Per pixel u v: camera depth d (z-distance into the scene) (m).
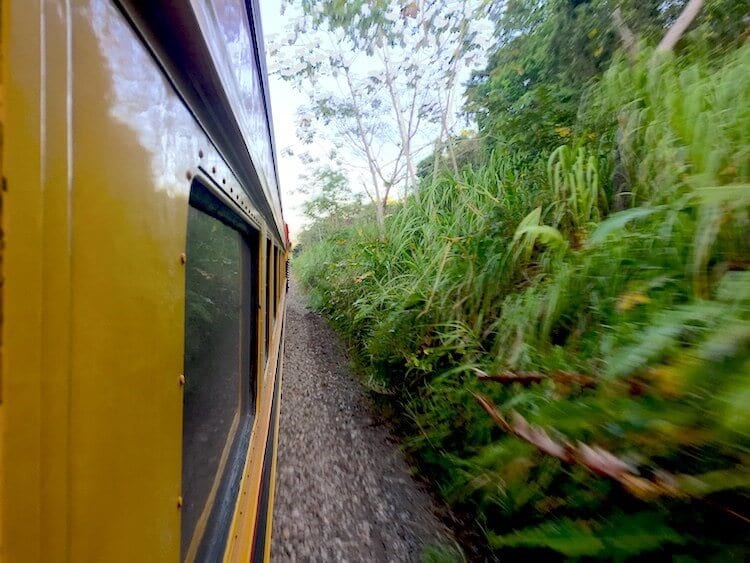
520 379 1.41
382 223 6.00
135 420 0.49
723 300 0.93
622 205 2.05
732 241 1.08
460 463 2.00
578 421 1.02
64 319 0.37
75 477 0.38
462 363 2.42
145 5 0.55
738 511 0.83
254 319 1.84
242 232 1.67
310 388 4.25
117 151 0.46
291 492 2.39
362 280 5.00
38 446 0.34
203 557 0.85
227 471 1.16
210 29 0.75
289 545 1.99
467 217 3.31
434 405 2.57
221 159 1.07
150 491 0.53
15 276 0.31
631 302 1.27
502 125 3.34
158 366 0.56
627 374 0.97
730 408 0.70
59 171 0.36
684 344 0.93
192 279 0.89
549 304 1.74
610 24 3.27
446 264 3.09
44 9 0.35
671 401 0.85
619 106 2.13
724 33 2.12
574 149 2.33
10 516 0.31
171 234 0.63
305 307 10.81
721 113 1.32
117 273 0.45
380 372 3.59
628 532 0.97
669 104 1.59
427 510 2.24
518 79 4.60
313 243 15.98
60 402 0.36
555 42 3.96
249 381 1.71
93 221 0.41
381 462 2.73
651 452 0.89
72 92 0.38
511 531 1.75
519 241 2.43
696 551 0.90
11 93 0.30
